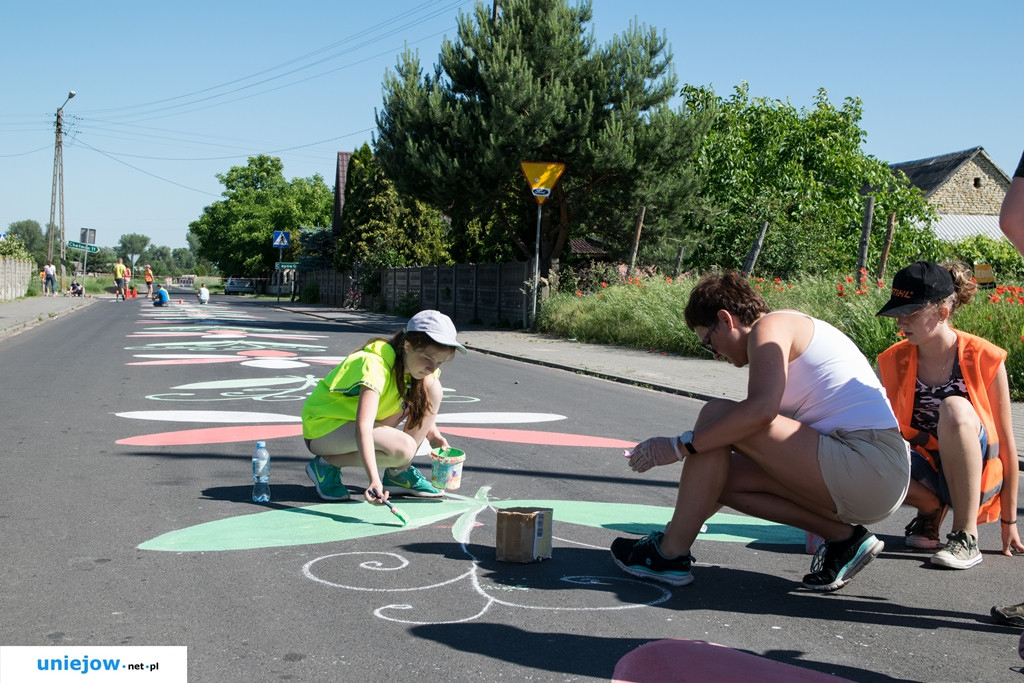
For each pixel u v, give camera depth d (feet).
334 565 12.89
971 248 81.97
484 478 19.10
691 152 67.46
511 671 9.44
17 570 12.27
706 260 75.72
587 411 29.73
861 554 12.22
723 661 9.87
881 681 9.46
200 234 254.88
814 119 82.79
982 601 12.19
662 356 48.03
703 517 12.28
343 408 15.74
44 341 53.47
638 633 10.66
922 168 139.95
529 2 66.90
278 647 9.91
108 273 433.89
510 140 64.03
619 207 70.28
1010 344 32.45
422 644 10.11
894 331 37.06
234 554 13.28
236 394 31.50
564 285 68.44
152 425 24.67
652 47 66.80
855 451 11.62
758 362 11.50
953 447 13.60
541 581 12.50
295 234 224.53
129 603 11.16
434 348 15.05
